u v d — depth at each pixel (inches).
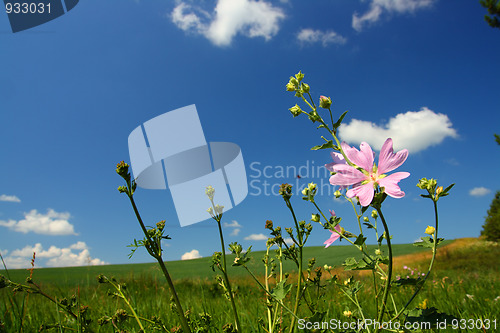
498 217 885.2
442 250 785.6
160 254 57.9
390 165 49.8
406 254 842.2
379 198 46.7
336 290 121.6
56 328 81.5
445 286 191.9
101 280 75.5
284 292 67.6
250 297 146.2
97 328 95.3
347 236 65.6
